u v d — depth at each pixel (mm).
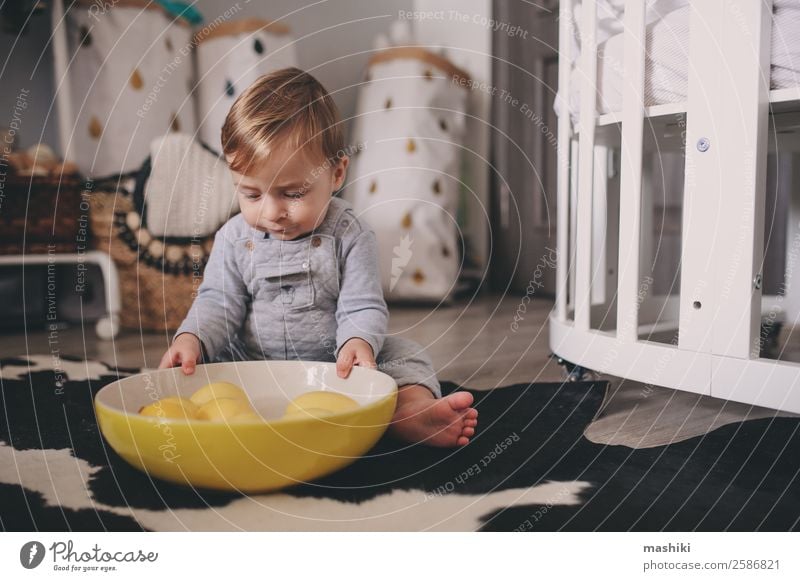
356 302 748
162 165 1328
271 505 507
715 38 693
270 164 697
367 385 635
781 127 850
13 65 1537
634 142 789
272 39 1531
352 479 555
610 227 1098
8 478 552
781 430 681
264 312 781
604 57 860
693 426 704
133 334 1343
